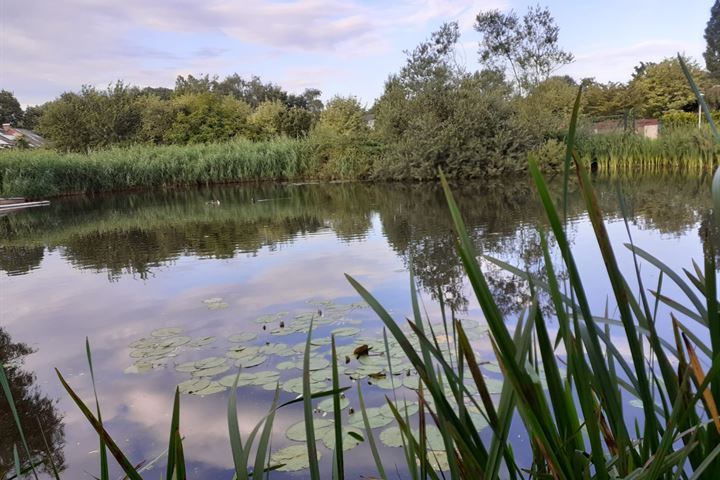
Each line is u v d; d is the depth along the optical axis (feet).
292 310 12.32
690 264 13.34
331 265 17.02
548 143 47.29
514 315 10.06
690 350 1.76
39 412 7.99
